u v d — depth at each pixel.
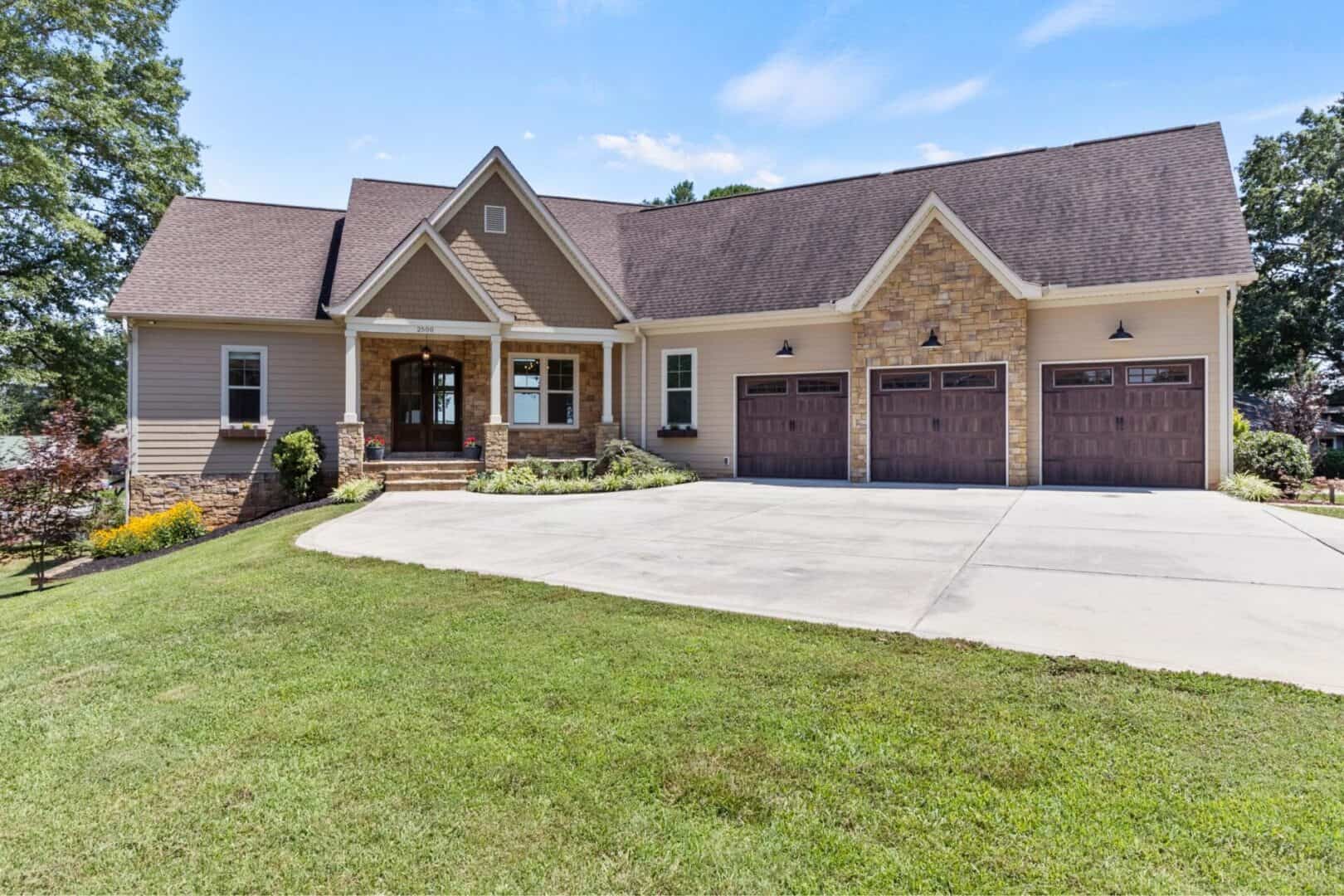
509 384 17.11
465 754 3.16
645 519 9.92
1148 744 3.04
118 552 11.63
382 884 2.34
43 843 2.62
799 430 15.85
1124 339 13.05
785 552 7.39
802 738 3.20
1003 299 13.62
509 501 12.45
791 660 4.14
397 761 3.12
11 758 3.27
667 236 18.89
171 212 16.53
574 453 17.53
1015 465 13.67
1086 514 9.83
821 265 16.02
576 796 2.81
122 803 2.87
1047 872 2.27
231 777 3.04
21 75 18.58
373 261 16.08
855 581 6.05
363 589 6.09
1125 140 15.08
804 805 2.70
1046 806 2.62
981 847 2.41
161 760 3.21
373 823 2.68
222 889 2.34
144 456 14.58
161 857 2.52
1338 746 2.98
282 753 3.23
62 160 19.17
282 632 5.01
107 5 19.56
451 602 5.59
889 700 3.55
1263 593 5.44
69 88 19.42
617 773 2.96
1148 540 7.76
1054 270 13.62
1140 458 13.15
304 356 15.62
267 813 2.76
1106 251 13.42
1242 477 12.23
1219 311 12.52
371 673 4.17
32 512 10.46
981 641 4.36
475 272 16.20
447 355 16.86
